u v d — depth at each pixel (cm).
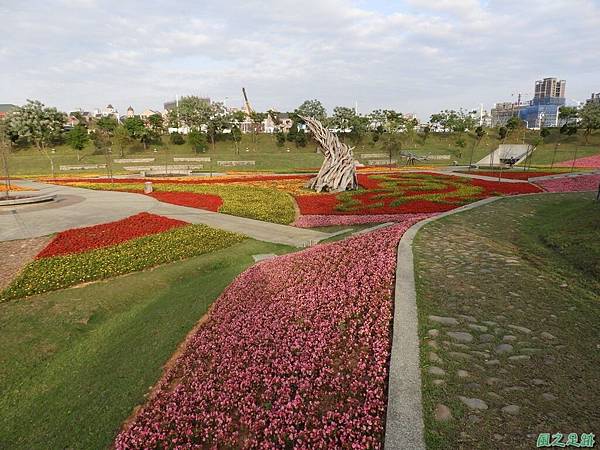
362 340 617
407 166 5284
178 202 2355
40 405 649
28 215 1973
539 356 555
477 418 431
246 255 1336
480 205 1988
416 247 1112
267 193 2602
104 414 601
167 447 503
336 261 1007
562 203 2103
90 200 2467
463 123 7412
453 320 666
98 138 6116
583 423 421
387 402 463
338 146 2725
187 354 718
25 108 6156
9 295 1011
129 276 1166
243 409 521
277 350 637
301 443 439
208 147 7012
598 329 638
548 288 815
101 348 804
